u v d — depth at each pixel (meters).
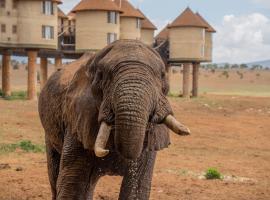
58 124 7.47
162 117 5.46
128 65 5.34
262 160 19.17
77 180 6.57
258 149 22.48
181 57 60.34
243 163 18.20
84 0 53.75
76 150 6.52
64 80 7.45
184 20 60.28
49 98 7.71
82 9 52.81
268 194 12.71
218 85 112.00
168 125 5.51
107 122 5.45
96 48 53.03
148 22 68.75
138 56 5.44
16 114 32.50
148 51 5.68
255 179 14.92
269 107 48.03
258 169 16.94
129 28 60.56
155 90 5.31
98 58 5.92
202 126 30.84
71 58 59.56
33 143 21.00
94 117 5.89
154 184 13.42
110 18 53.41
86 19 53.06
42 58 57.72
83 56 8.03
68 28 57.78
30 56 48.66
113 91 5.32
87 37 53.09
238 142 24.53
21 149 19.27
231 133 28.02
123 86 5.14
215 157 19.50
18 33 48.78
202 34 60.81
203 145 22.80
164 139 6.16
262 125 32.94
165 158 18.41
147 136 5.77
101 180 13.63
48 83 7.97
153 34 69.31
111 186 13.00
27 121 29.11
